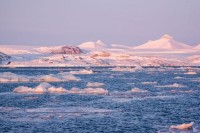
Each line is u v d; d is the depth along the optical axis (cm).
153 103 7225
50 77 12975
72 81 13425
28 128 4872
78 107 6619
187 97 8288
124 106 6775
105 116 5731
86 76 17275
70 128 4872
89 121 5319
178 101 7569
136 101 7506
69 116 5703
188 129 4800
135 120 5431
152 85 11862
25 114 5859
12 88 10256
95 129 4825
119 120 5412
